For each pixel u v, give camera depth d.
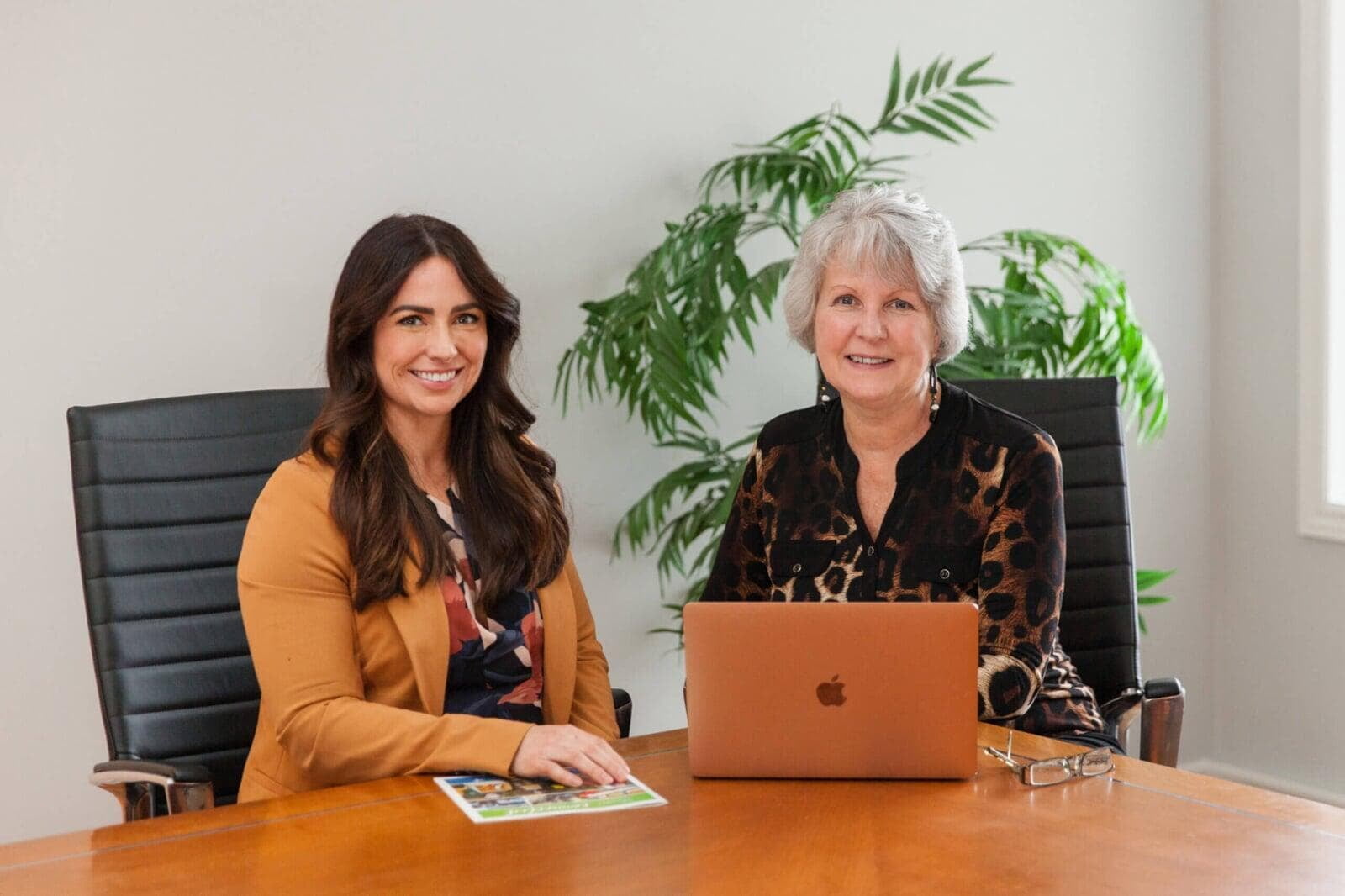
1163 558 4.12
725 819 1.57
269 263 2.97
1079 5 3.91
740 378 3.52
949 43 3.73
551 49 3.23
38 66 2.76
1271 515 4.00
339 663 1.95
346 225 3.04
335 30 3.01
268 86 2.95
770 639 1.70
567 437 3.31
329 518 2.00
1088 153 3.95
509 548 2.14
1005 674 2.00
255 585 1.96
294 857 1.47
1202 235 4.12
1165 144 4.06
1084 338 3.25
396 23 3.07
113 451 2.25
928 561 2.16
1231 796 1.63
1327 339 3.79
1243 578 4.09
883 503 2.22
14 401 2.77
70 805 2.87
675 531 3.26
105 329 2.84
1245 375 4.05
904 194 2.21
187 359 2.91
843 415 2.27
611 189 3.32
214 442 2.33
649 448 3.43
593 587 3.38
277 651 1.93
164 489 2.27
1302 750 3.94
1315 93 3.77
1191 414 4.13
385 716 1.84
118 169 2.83
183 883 1.40
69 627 2.86
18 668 2.81
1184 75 4.08
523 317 3.23
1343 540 3.76
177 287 2.89
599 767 1.73
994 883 1.36
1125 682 2.53
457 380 2.10
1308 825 1.53
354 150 3.04
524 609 2.14
